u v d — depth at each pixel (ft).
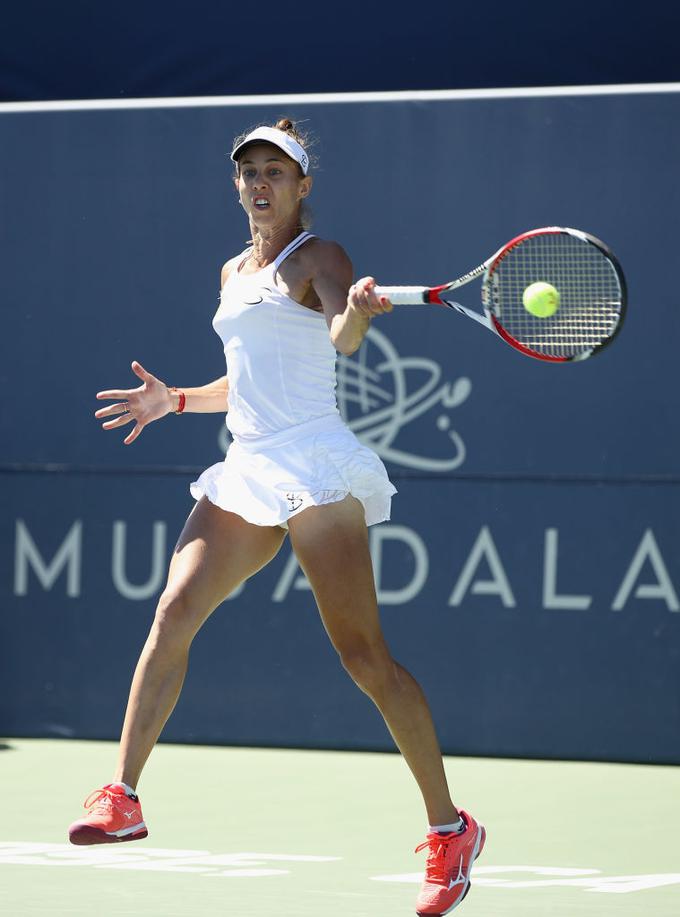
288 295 44.09
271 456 44.01
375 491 43.96
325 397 44.68
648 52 82.17
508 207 78.18
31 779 71.26
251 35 86.17
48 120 83.30
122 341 82.53
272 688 81.15
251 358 44.39
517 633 78.38
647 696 77.15
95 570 82.79
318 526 42.80
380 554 79.97
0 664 83.87
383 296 39.70
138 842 56.59
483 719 78.74
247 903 45.21
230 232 81.30
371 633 42.86
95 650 82.74
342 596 42.70
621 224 76.95
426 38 84.43
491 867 52.39
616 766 76.64
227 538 44.19
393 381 79.87
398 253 79.41
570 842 57.41
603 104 77.10
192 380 81.66
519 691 78.33
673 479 76.69
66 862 52.11
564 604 77.92
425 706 42.80
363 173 79.82
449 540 79.15
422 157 79.15
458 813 42.98
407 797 67.51
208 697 81.87
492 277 42.57
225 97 84.12
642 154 76.74
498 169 78.28
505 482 78.54
